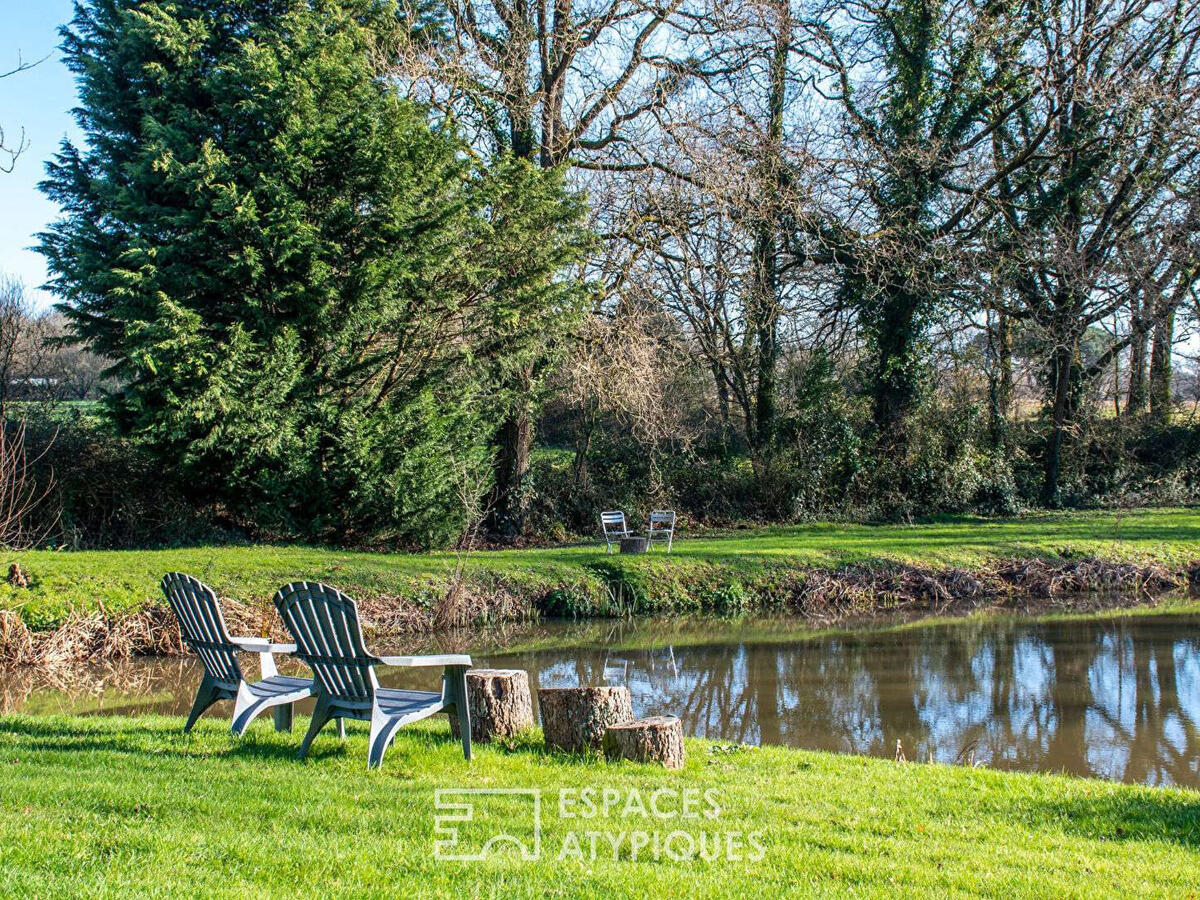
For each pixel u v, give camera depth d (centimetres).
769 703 1010
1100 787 608
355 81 1669
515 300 1739
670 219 2072
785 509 2423
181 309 1457
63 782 501
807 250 2342
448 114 1748
